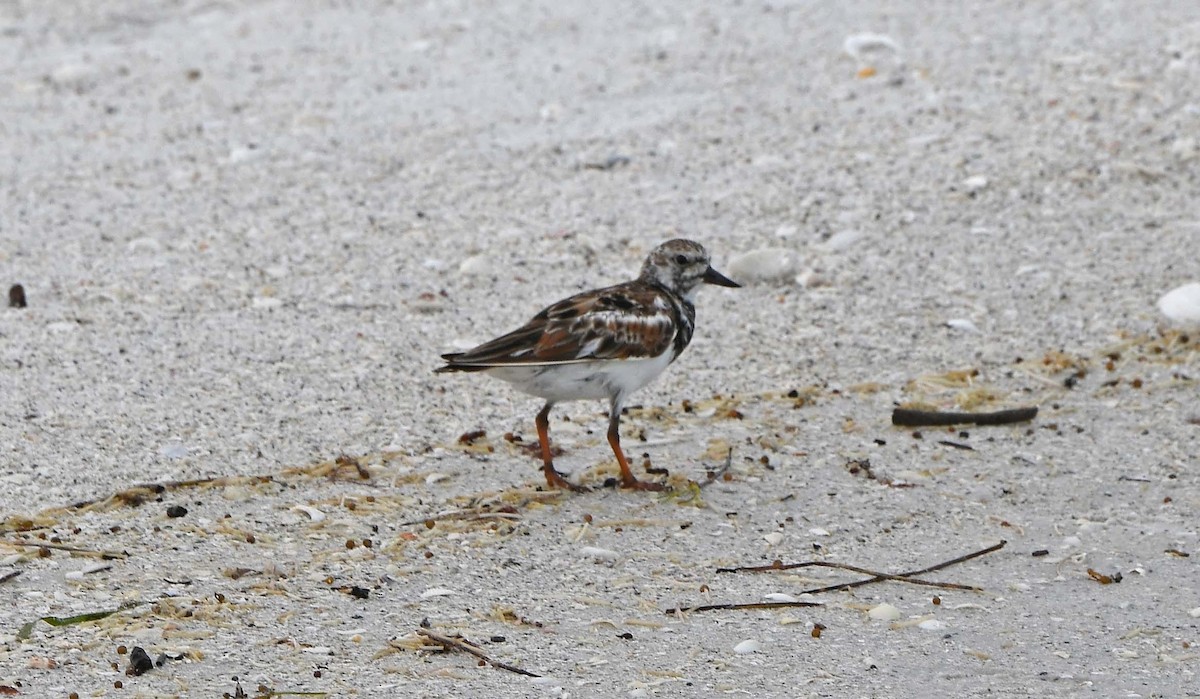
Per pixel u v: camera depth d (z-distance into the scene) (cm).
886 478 1095
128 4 2272
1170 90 1777
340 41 2077
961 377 1261
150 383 1226
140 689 798
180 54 2050
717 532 1012
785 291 1425
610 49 1983
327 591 920
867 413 1205
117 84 1942
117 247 1499
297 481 1074
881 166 1648
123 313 1357
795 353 1310
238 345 1302
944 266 1461
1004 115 1745
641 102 1820
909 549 993
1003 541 996
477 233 1532
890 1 2112
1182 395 1227
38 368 1245
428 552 973
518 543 991
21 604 891
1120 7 2025
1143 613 904
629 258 1477
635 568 960
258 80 1942
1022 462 1122
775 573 955
